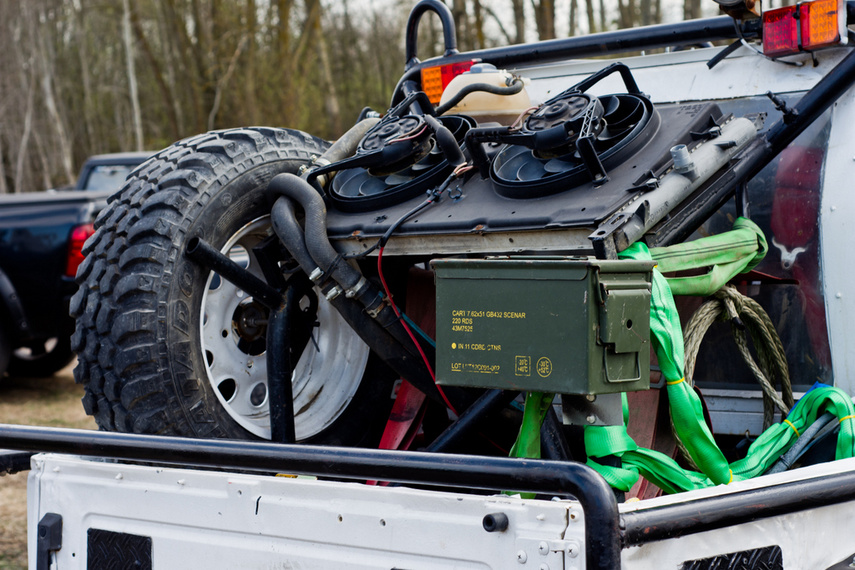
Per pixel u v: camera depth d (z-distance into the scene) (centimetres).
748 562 177
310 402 292
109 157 1085
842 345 260
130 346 240
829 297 262
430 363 260
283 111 2072
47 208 723
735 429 274
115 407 245
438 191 251
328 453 171
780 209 273
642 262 183
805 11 275
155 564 210
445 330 193
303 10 2175
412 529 177
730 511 170
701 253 237
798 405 244
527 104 304
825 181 265
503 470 154
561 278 175
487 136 242
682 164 223
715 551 172
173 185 254
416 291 286
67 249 720
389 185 268
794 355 270
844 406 234
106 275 246
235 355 277
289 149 282
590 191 224
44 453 216
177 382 243
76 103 3825
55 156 3547
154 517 210
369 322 257
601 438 205
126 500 214
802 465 247
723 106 303
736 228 256
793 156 273
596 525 146
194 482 204
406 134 262
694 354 239
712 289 238
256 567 196
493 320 185
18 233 718
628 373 181
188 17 2236
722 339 276
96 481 218
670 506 163
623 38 324
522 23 1738
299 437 285
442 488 267
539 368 179
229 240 264
